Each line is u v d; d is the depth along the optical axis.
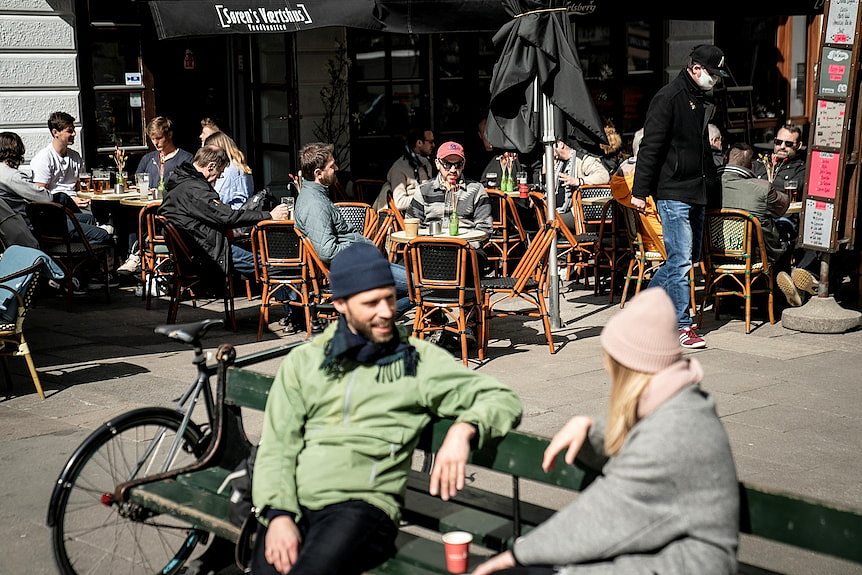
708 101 8.16
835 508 2.85
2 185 9.98
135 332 8.99
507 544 3.52
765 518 2.98
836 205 8.33
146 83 11.91
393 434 3.60
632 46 14.78
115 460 4.29
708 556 2.69
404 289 7.96
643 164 8.02
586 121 8.39
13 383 7.38
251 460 3.97
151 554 4.49
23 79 11.02
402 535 3.74
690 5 10.50
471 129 14.35
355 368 3.65
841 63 8.12
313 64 13.34
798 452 5.83
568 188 11.23
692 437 2.74
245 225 8.98
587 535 2.80
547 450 3.31
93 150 11.64
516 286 7.83
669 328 2.85
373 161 13.93
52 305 10.16
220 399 4.33
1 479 5.53
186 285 9.18
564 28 8.47
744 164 8.73
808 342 8.27
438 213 9.36
